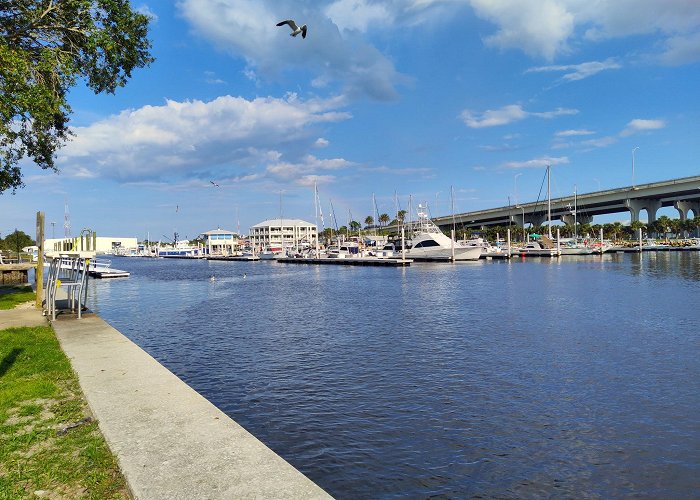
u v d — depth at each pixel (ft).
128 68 69.05
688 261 307.37
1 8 60.54
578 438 40.24
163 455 19.63
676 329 84.48
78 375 32.07
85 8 61.26
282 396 50.67
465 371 58.95
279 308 121.49
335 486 32.96
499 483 33.42
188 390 28.63
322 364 63.10
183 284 208.95
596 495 32.01
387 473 34.65
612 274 214.48
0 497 17.07
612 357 65.16
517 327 88.02
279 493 16.60
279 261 448.24
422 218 356.38
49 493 17.52
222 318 106.01
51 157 77.00
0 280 149.38
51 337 46.93
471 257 343.05
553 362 62.75
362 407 47.29
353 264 359.05
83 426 23.75
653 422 43.29
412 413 45.68
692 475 34.37
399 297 141.18
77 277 75.61
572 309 110.42
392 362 63.57
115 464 19.44
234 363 64.23
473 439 40.09
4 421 24.57
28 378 32.22
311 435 40.93
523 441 39.70
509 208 567.59
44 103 55.88
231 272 302.45
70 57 62.49
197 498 16.25
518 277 207.21
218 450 20.15
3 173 70.74
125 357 37.55
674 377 55.88
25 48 62.64
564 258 371.97
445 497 31.71
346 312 111.75
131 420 23.66
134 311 120.78
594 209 540.11
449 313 106.83
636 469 35.24
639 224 459.73
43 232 79.00
